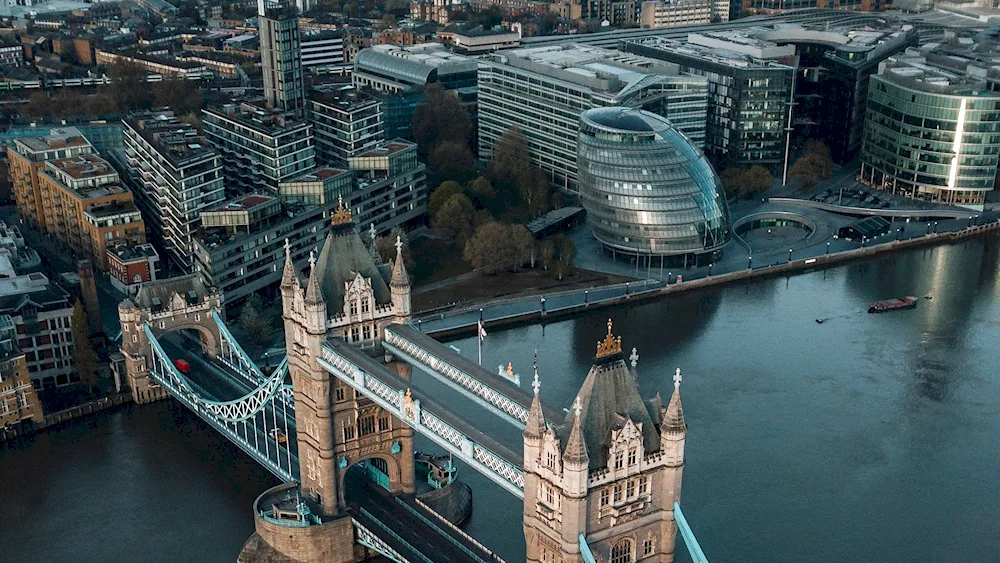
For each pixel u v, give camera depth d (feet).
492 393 636.89
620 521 556.51
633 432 543.80
